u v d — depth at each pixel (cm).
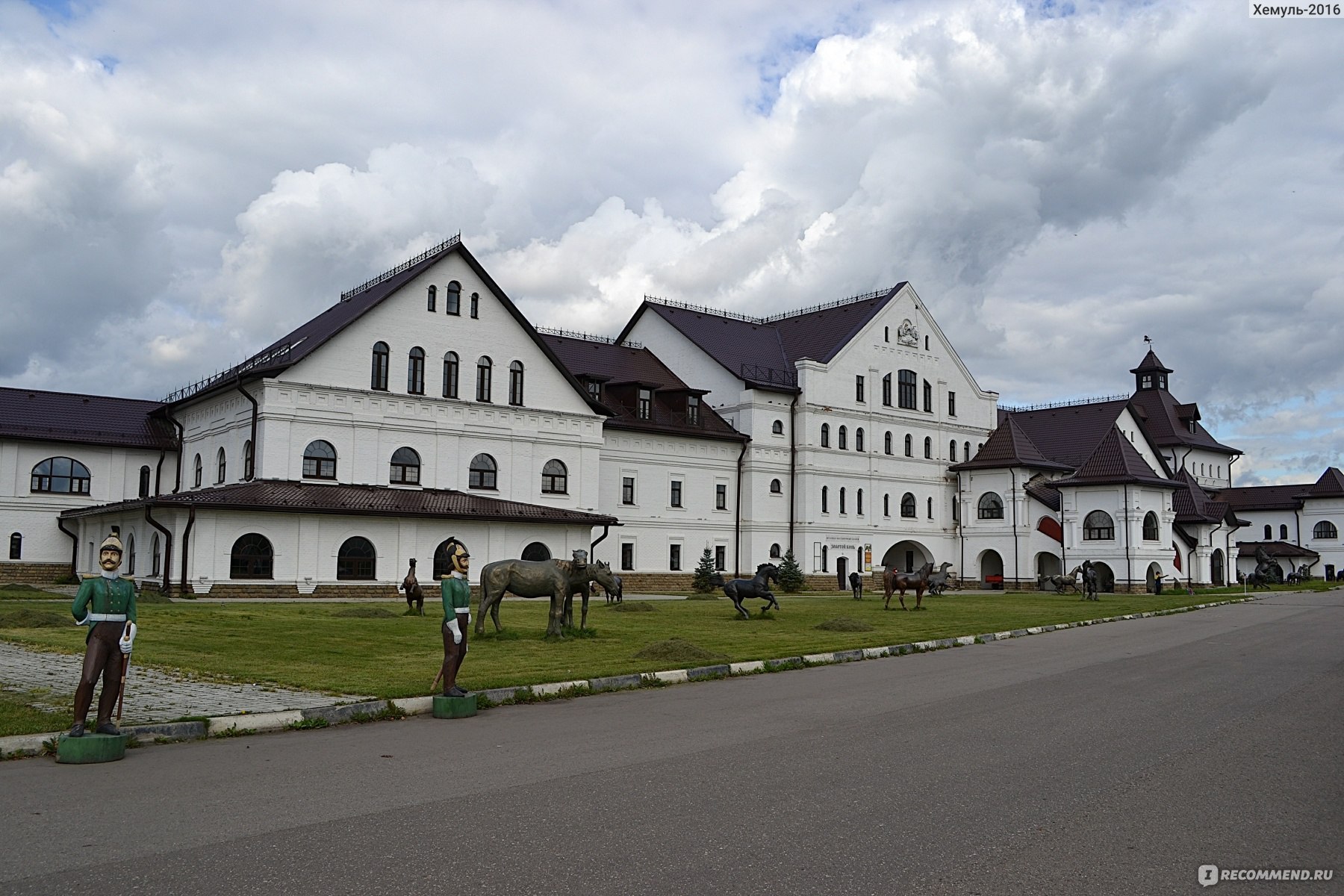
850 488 7400
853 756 1191
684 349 7444
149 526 4800
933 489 8050
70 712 1402
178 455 6106
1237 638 2986
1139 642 2853
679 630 2922
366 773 1105
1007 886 744
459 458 5381
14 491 5691
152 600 4209
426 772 1110
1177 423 11419
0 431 5616
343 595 4772
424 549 5025
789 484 7156
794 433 7206
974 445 8412
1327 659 2328
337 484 4978
